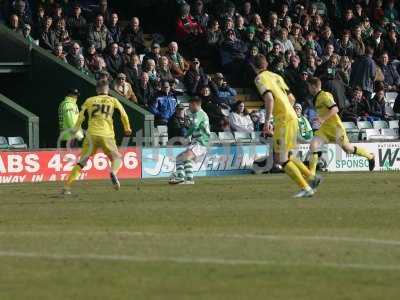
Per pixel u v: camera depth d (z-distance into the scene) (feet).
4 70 297.94
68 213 164.55
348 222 148.25
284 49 333.83
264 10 357.82
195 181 243.81
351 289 100.07
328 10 371.15
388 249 122.21
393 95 352.08
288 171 189.26
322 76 326.03
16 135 279.69
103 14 316.81
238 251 121.08
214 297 96.58
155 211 165.78
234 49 332.80
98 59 302.45
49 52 299.99
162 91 301.02
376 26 373.61
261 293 98.32
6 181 256.11
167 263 113.29
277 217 155.22
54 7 312.71
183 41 337.52
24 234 136.87
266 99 184.34
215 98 311.88
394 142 298.97
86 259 116.16
